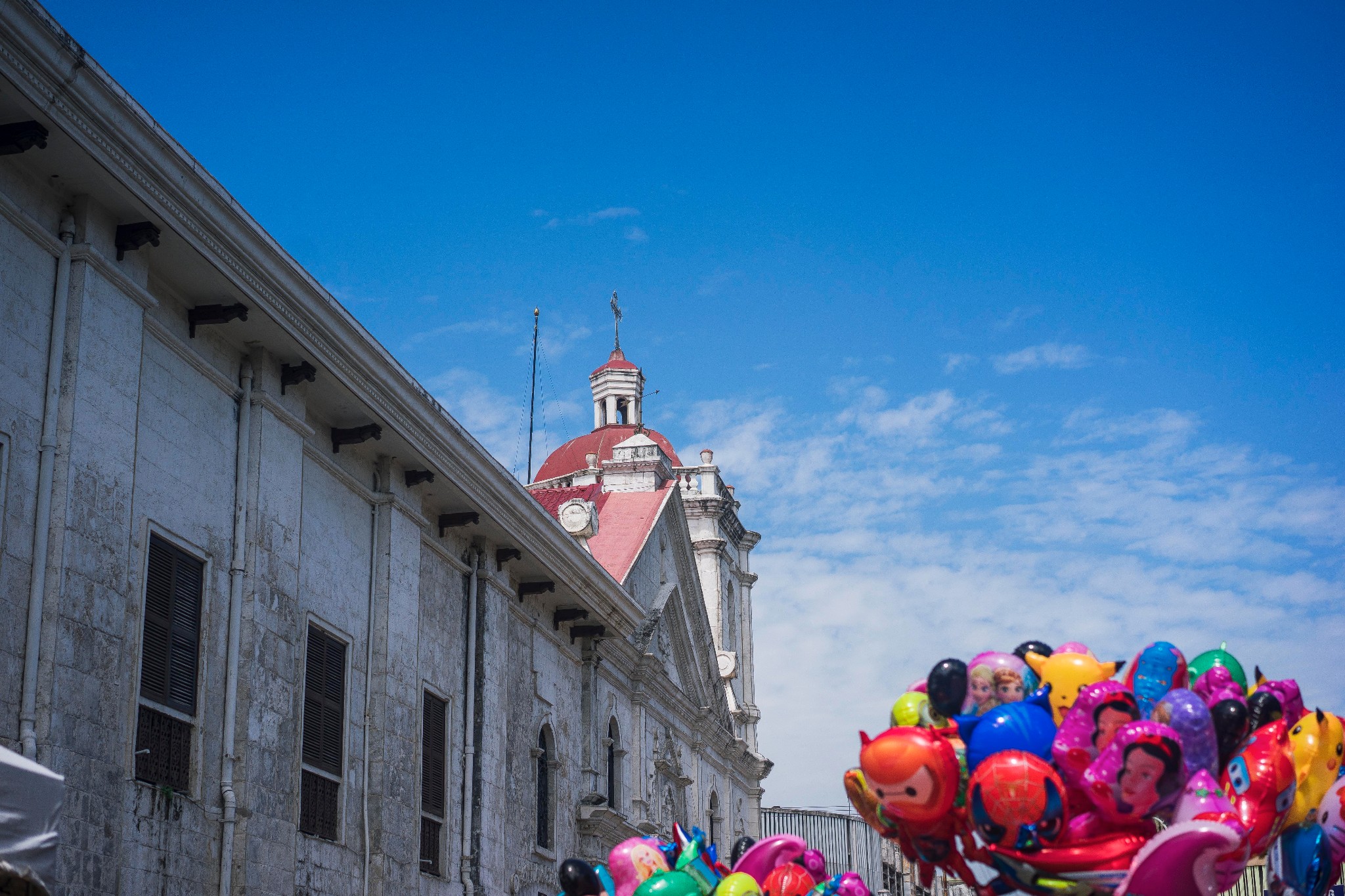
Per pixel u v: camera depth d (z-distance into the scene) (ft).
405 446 71.15
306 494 65.36
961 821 35.42
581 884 44.93
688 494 151.43
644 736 110.93
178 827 52.54
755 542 163.53
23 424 46.93
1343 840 36.60
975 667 36.58
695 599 127.95
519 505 83.10
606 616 99.19
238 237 55.36
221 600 57.36
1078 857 33.32
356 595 69.05
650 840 47.67
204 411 57.67
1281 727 35.50
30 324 47.80
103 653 48.52
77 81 46.32
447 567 79.71
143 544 52.26
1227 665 38.22
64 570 46.88
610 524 117.08
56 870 42.91
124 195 50.29
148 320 53.67
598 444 161.48
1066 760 33.99
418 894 70.28
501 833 81.82
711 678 131.85
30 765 34.96
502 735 83.41
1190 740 33.42
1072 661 36.29
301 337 60.95
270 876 57.47
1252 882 80.02
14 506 46.09
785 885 47.42
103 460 49.55
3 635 44.80
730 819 136.46
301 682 62.03
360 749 67.62
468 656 80.74
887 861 169.17
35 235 48.14
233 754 56.24
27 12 43.73
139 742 51.19
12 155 47.09
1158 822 34.37
